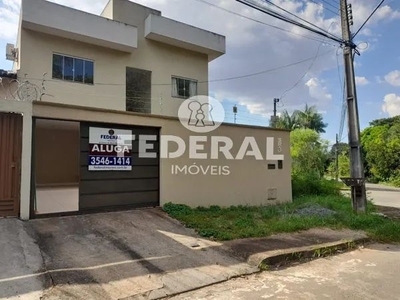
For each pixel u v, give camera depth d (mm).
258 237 6035
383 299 3576
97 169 6680
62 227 5480
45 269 3916
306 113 33875
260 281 4113
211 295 3639
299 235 6309
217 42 13508
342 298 3586
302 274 4422
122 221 6188
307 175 14594
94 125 6672
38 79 9859
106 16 12367
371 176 31891
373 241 6473
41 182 12773
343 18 9109
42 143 12898
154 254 4770
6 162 5551
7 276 3635
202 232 5977
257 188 9672
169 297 3559
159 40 12453
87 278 3799
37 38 9938
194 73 13461
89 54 10906
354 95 9023
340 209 9297
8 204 5551
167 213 7145
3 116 5574
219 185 8750
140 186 7312
